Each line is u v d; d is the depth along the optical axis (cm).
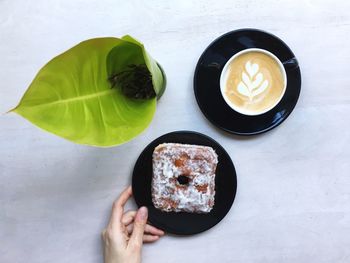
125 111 37
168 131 46
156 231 45
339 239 45
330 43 44
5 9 46
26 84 46
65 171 47
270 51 44
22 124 47
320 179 45
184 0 45
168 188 43
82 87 34
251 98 44
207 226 44
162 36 45
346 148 45
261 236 45
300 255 45
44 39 46
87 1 45
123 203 45
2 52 46
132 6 45
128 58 38
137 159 45
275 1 44
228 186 44
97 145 33
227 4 45
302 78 45
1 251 47
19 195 47
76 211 46
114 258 43
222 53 44
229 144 45
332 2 44
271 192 45
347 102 45
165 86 44
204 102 44
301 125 45
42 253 47
